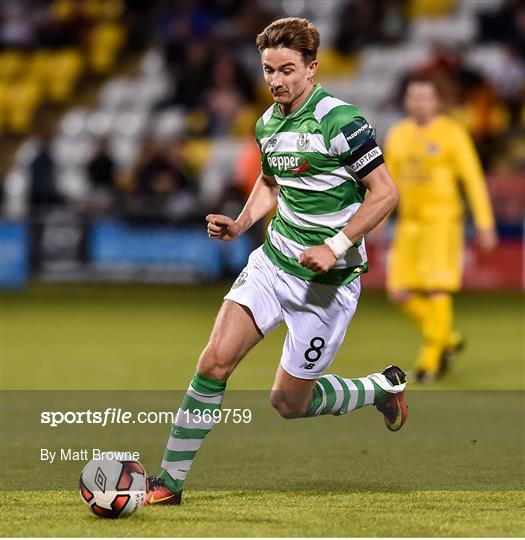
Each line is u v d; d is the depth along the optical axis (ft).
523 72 263.70
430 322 116.57
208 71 273.75
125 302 209.26
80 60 300.61
